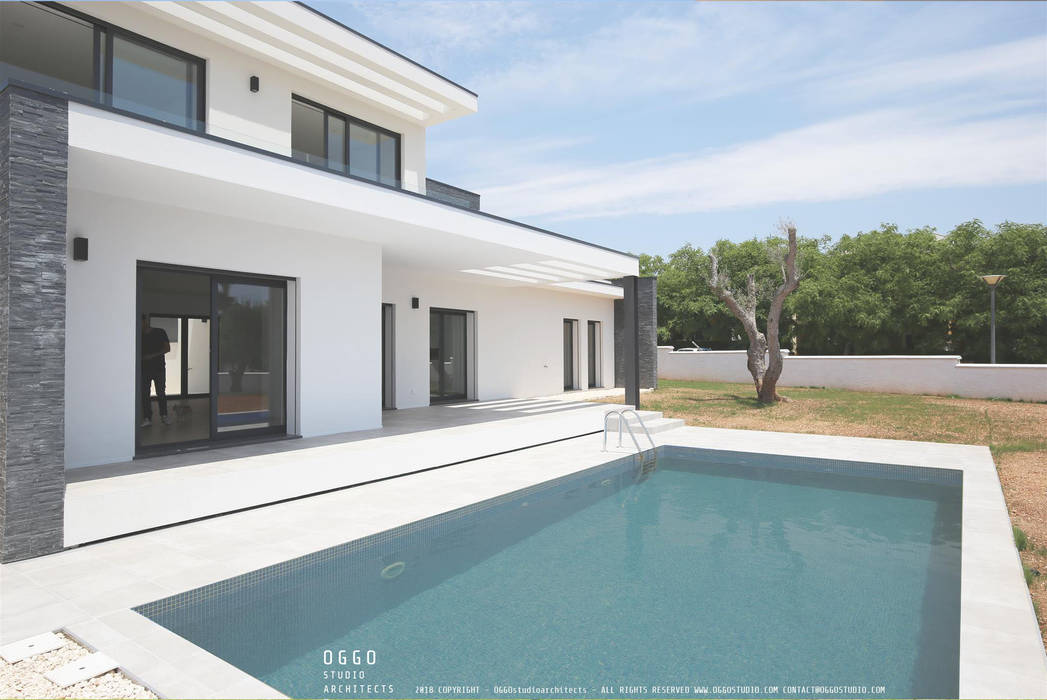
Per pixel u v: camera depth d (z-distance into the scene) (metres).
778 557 5.19
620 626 3.86
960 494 7.48
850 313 24.89
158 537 5.10
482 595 4.38
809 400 16.44
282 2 8.16
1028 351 21.05
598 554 5.29
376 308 9.27
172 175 5.59
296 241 8.13
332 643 3.63
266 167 6.20
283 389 8.25
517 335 16.25
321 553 4.78
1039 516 5.86
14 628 3.39
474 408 12.91
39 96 4.48
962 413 13.71
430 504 6.28
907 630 3.79
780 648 3.56
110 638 3.29
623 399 15.89
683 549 5.41
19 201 4.34
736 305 16.69
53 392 4.57
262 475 6.17
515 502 6.95
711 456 9.67
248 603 4.25
